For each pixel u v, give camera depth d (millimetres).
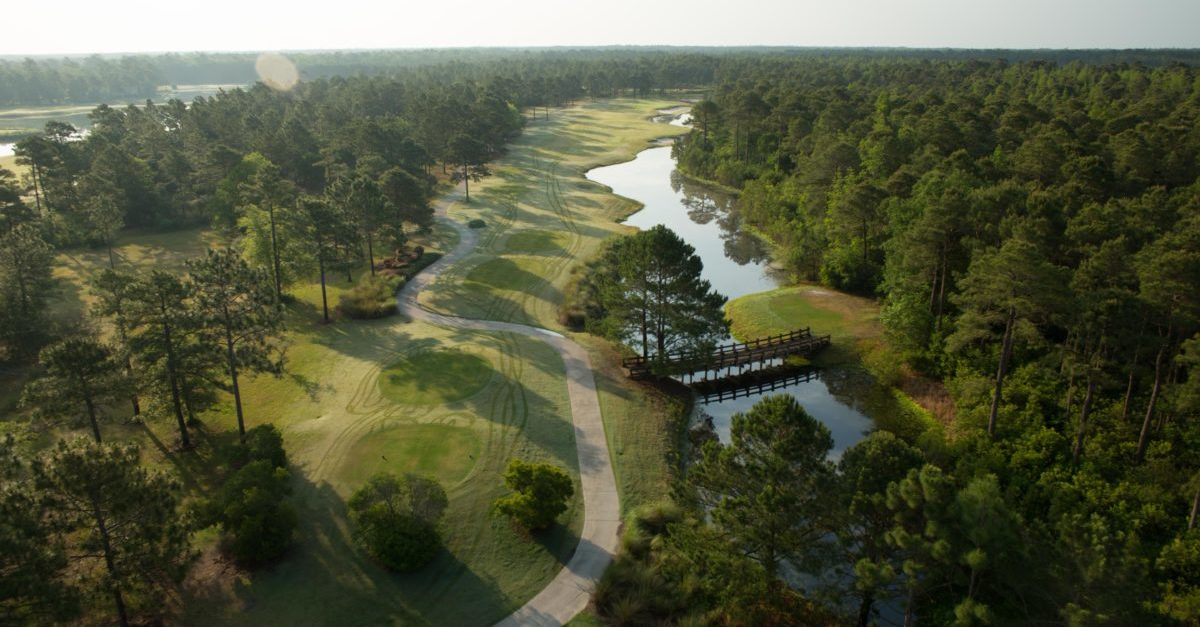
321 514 34875
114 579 25188
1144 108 89250
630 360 51875
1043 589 21625
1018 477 36281
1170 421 38094
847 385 51438
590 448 41438
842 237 70000
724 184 118125
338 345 55781
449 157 108625
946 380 47469
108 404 39531
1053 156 65750
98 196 79000
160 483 27031
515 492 36625
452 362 52094
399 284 68688
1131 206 50000
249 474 33062
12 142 157250
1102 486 34812
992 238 50188
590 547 33000
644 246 48188
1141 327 34875
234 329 41219
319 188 104250
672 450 42562
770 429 26609
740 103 116062
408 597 29688
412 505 32219
